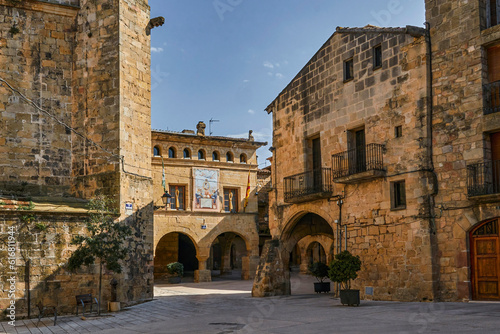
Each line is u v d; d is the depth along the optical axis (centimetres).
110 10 2270
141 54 2381
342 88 2291
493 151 1747
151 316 1755
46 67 2264
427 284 1828
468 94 1794
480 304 1642
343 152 2241
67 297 1941
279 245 2539
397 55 2038
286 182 2572
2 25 2198
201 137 3872
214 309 1897
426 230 1853
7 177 2133
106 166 2181
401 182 2005
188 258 4756
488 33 1745
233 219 3997
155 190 3694
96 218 1898
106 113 2220
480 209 1716
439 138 1877
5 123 2156
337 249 2250
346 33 2292
